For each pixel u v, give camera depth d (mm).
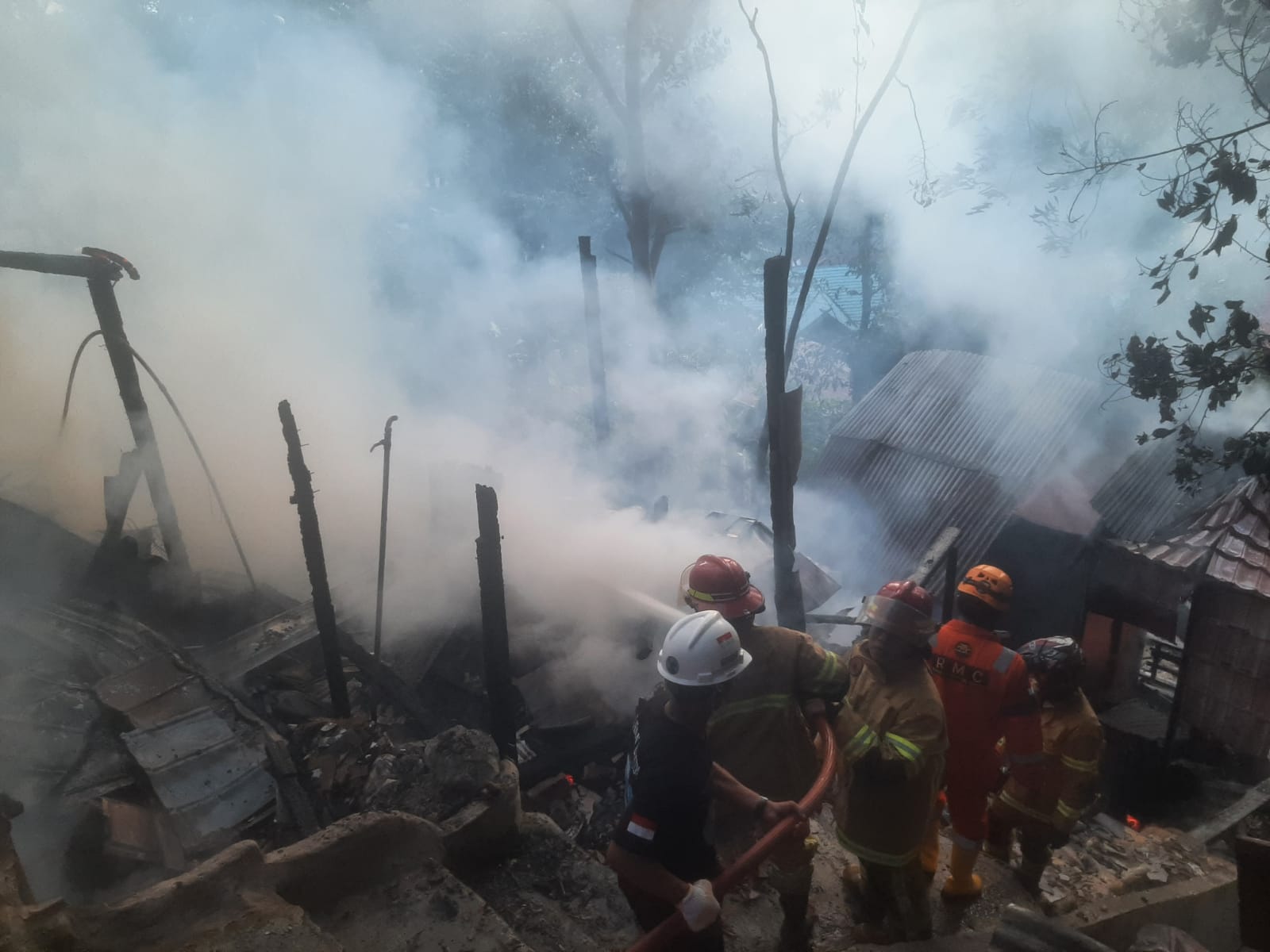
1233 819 5289
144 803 4297
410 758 4016
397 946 2775
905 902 3459
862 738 3012
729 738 3021
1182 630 11812
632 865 2391
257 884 2760
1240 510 9820
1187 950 3178
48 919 2342
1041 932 2621
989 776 3697
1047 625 11430
